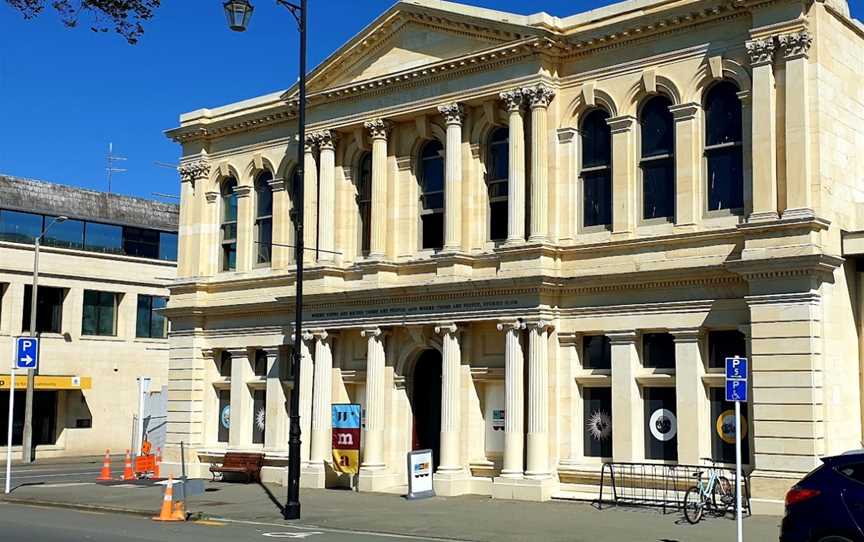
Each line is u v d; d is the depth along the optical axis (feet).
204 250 127.03
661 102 92.53
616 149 93.35
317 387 110.63
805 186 81.10
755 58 84.33
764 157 83.15
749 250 82.58
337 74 113.19
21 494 99.96
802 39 82.38
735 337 86.74
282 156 120.47
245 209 124.16
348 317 108.17
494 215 101.50
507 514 81.71
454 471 97.91
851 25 89.86
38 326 171.32
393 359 106.22
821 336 80.07
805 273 79.41
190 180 129.80
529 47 96.02
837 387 82.02
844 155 87.40
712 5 87.20
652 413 90.43
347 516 81.20
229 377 124.88
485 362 99.66
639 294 90.89
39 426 172.04
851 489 49.37
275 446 116.16
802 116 81.92
